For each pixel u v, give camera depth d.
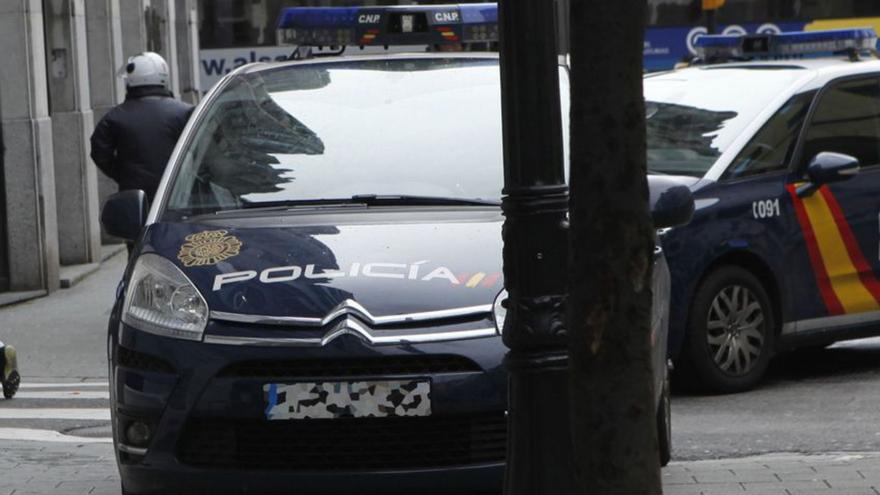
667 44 84.50
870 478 20.64
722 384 28.00
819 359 32.59
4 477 21.97
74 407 29.39
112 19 59.25
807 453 23.02
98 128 35.16
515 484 15.40
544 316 15.19
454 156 20.59
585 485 11.96
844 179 29.09
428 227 18.88
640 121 11.66
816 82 30.12
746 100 29.94
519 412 15.34
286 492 17.14
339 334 17.00
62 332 39.81
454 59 22.41
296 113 21.34
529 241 15.18
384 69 22.20
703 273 27.69
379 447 17.02
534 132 15.10
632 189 11.67
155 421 17.38
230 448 17.19
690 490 20.34
